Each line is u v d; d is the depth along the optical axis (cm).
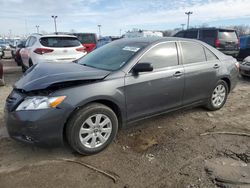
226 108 527
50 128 292
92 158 321
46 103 289
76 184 269
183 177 281
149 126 422
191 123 439
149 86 367
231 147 351
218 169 296
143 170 295
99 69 358
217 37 1170
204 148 348
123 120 353
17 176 281
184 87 419
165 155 329
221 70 484
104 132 335
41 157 321
